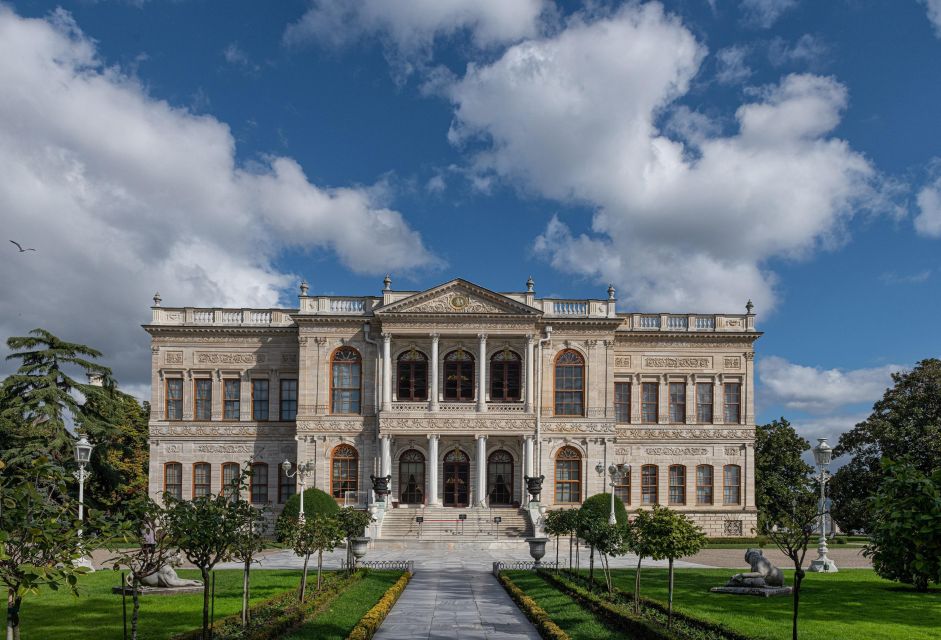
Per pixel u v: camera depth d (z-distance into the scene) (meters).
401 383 61.44
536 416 59.50
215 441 62.84
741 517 63.00
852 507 58.84
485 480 59.50
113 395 55.09
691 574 34.91
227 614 22.89
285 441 62.72
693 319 65.12
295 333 63.66
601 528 27.36
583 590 27.36
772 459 69.75
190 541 16.73
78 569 11.37
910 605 25.58
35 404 49.53
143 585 27.81
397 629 21.97
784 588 28.25
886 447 58.56
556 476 61.03
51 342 52.88
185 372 63.41
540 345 61.28
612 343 61.94
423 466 60.84
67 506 12.38
